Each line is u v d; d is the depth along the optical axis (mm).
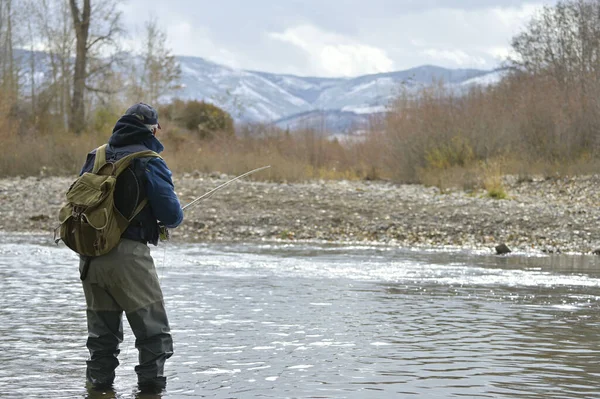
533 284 11641
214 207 22703
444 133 31703
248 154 32094
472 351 6867
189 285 11078
